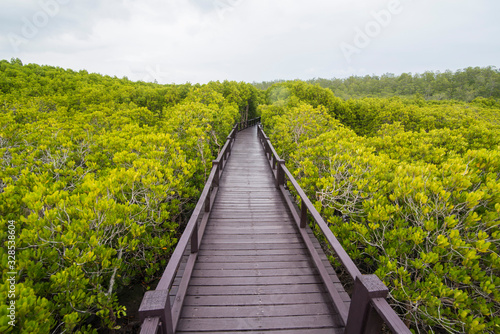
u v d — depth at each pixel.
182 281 2.78
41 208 2.86
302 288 2.84
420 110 22.45
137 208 3.91
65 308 2.64
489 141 8.59
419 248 3.33
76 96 17.50
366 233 3.71
